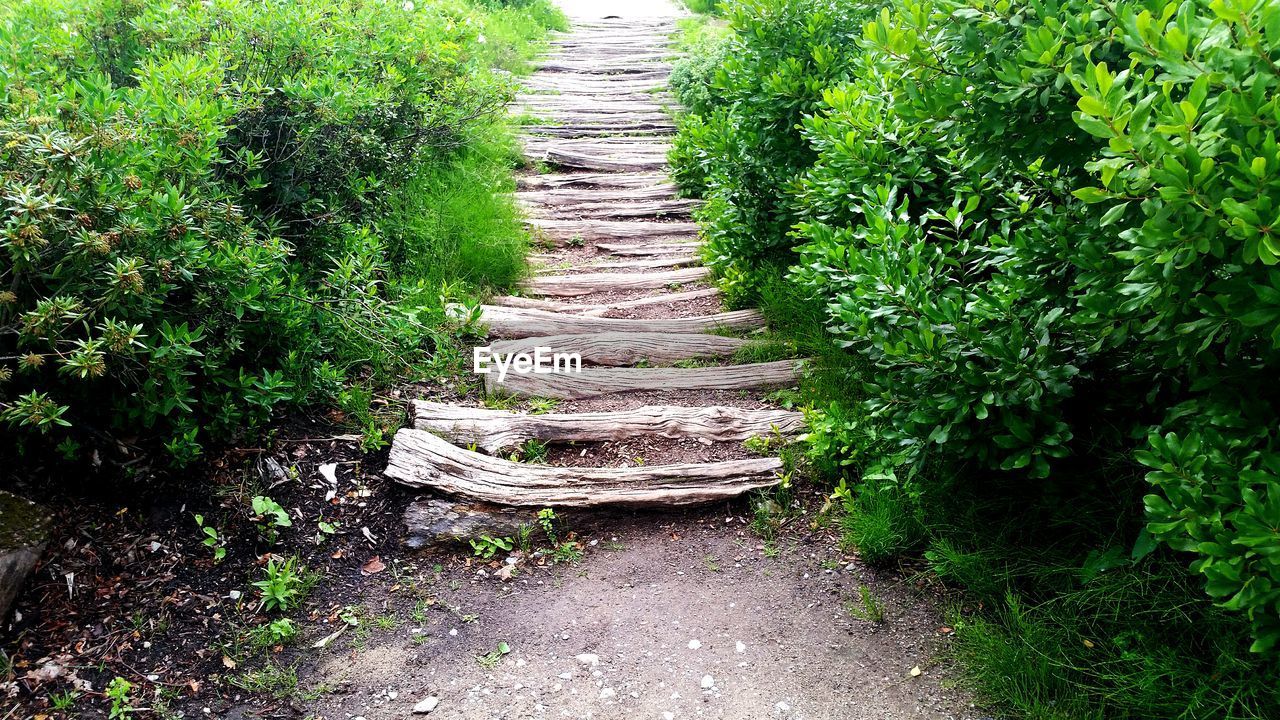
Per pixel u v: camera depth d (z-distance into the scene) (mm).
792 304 5336
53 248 2939
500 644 3100
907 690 2859
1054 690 2762
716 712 2803
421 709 2793
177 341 3176
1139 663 2678
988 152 2877
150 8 5004
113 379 3348
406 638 3104
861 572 3430
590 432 4230
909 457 3402
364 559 3438
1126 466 3123
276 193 4609
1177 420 2826
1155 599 2734
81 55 4629
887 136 4520
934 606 3211
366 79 5668
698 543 3660
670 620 3232
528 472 3838
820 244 4152
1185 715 2477
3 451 3213
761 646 3090
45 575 2980
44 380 3238
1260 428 2355
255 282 3650
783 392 4660
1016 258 3270
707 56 10484
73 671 2754
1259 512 2053
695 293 6070
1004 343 3061
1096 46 2506
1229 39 1957
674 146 8375
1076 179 3131
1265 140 1868
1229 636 2557
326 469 3730
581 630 3180
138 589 3070
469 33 8242
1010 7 2676
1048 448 3053
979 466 3428
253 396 3656
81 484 3291
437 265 5648
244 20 4918
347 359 4473
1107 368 3195
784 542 3639
